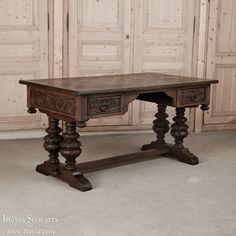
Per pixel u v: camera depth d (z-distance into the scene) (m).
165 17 4.91
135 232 2.60
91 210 2.90
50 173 3.51
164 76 4.04
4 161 3.91
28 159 3.97
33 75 4.65
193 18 4.96
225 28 5.04
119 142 4.64
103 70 4.84
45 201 3.03
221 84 5.12
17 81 4.61
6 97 4.61
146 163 3.93
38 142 4.55
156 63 4.96
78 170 3.44
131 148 4.43
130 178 3.53
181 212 2.89
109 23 4.78
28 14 4.54
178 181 3.48
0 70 4.54
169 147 4.09
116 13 4.78
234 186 3.40
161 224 2.71
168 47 4.96
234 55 5.11
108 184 3.39
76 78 3.75
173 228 2.66
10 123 4.65
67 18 4.64
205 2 4.92
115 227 2.66
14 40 4.53
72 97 3.10
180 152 3.99
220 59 5.07
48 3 4.56
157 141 4.19
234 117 5.23
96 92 3.08
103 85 3.35
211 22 4.98
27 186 3.30
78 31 4.70
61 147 3.34
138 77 3.93
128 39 4.84
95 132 4.90
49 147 3.46
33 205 2.96
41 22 4.58
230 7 5.02
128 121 4.96
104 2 4.73
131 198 3.12
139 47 4.88
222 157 4.17
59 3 4.57
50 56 4.66
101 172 3.66
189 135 4.98
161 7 4.88
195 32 4.99
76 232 2.59
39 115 4.71
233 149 4.45
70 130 3.29
